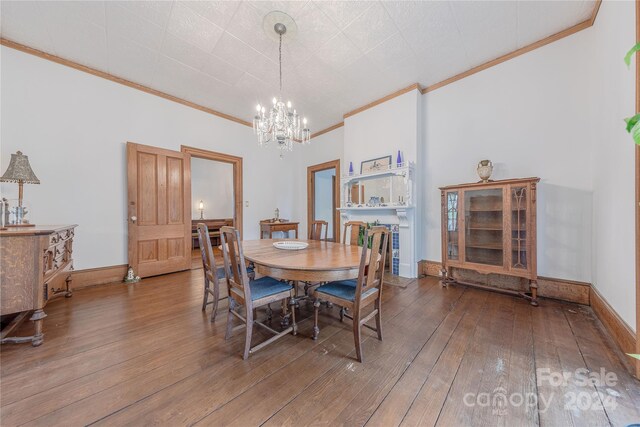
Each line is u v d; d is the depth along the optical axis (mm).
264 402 1200
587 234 2373
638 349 1356
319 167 5379
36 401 1187
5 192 2535
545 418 1102
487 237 2791
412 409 1159
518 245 2523
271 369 1455
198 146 4062
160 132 3643
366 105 4062
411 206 3371
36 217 2707
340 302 1689
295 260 1796
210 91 3654
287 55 2842
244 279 1567
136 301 2535
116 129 3242
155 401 1199
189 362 1515
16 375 1372
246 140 4781
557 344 1694
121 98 3285
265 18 2297
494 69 2914
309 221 5586
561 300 2488
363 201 4055
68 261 2525
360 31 2465
